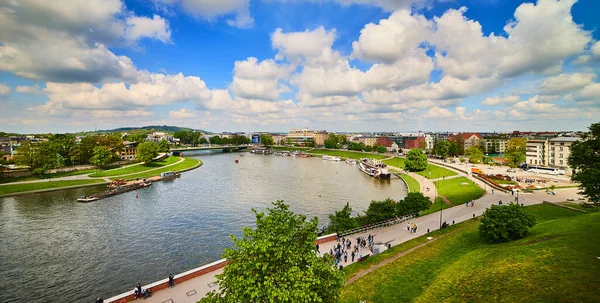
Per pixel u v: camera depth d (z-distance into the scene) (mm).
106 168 171375
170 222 80250
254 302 21406
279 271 21703
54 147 156000
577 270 29297
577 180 57531
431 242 54312
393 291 36562
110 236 69938
